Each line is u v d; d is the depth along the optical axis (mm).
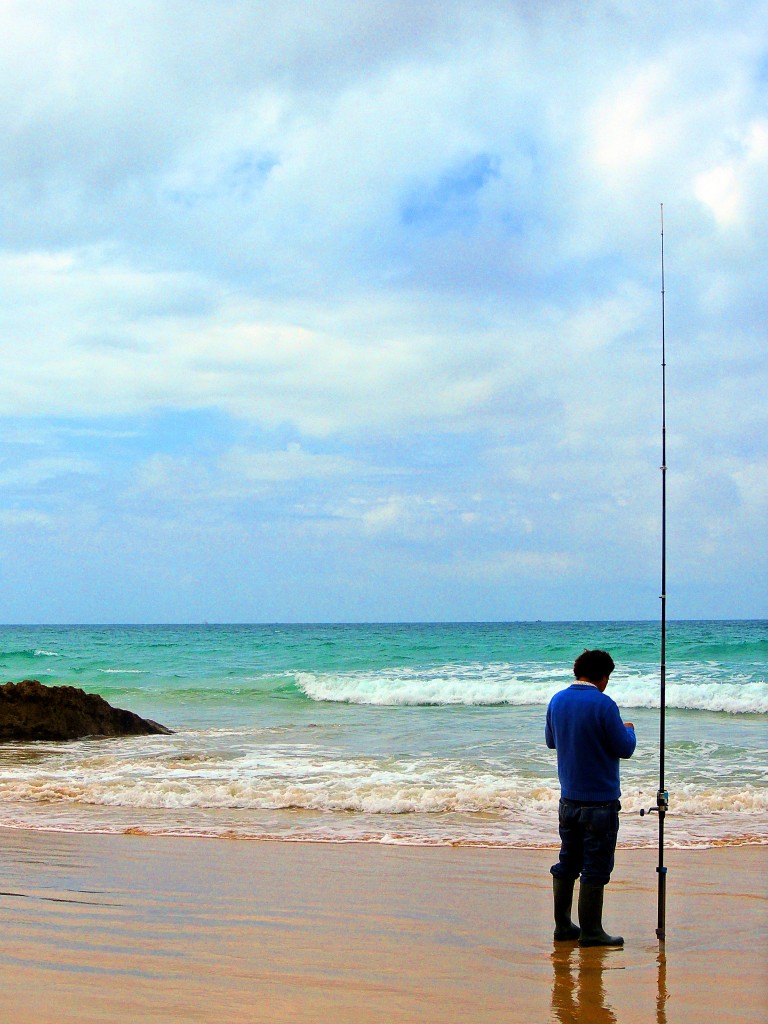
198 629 138000
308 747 14172
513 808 9266
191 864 7039
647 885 6406
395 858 7285
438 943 5008
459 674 29375
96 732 16328
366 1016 3816
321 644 49062
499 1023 3754
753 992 4184
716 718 18484
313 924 5375
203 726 17797
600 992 4176
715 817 8891
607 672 5254
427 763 12125
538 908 5809
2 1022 3619
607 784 5000
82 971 4367
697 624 124750
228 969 4461
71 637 78750
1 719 15781
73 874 6684
